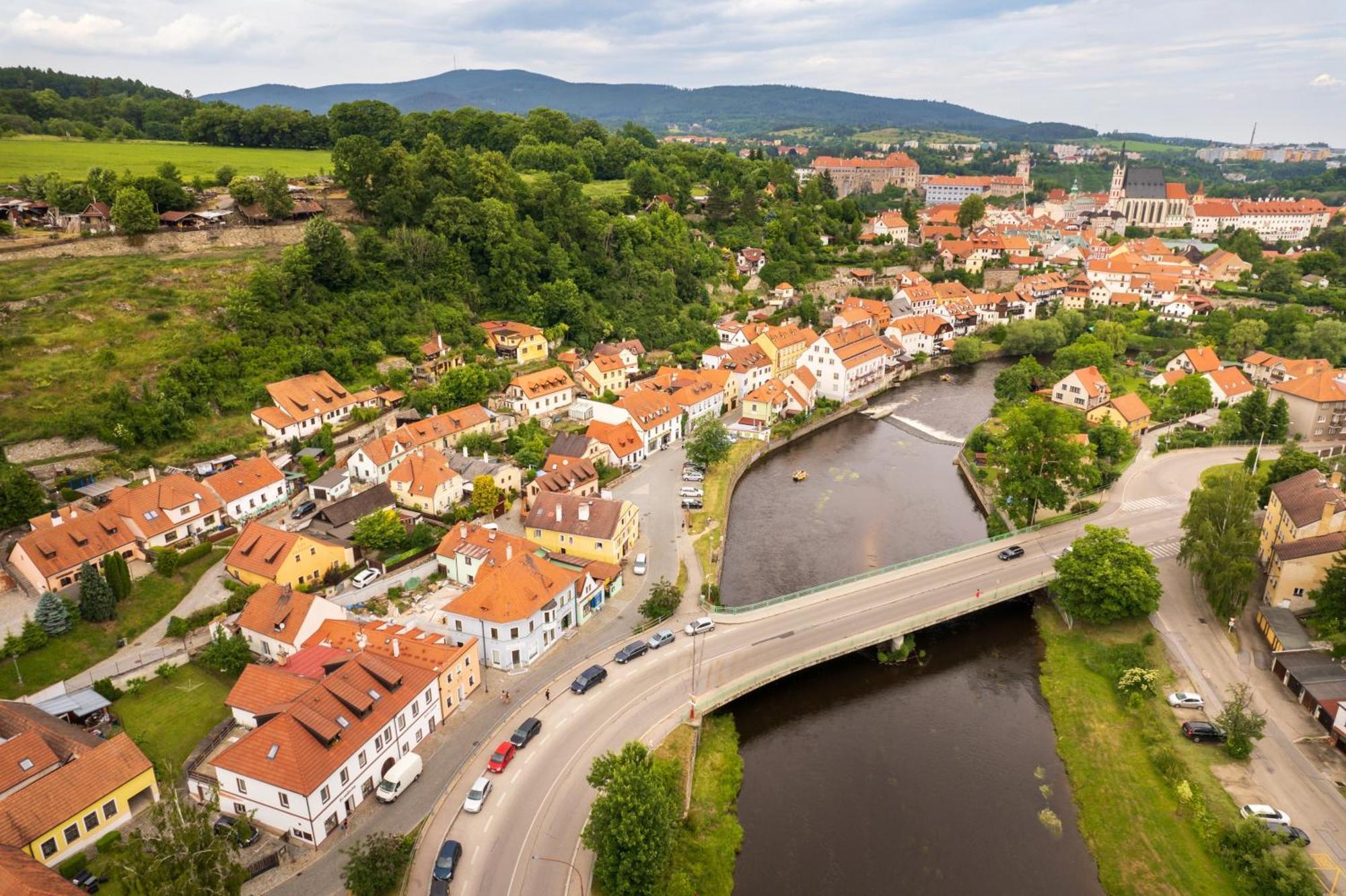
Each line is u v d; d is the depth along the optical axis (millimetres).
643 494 129375
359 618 88562
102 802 61125
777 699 86812
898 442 164500
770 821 70625
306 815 60219
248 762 61656
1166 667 86750
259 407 125750
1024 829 70125
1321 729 76625
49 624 79812
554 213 198250
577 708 77562
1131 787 72688
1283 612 91875
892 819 71125
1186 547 98062
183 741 71750
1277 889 59000
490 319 174000
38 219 150625
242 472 109188
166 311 131625
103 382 115812
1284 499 104188
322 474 118000
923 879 64938
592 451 133125
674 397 159750
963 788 74875
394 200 174500
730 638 89750
